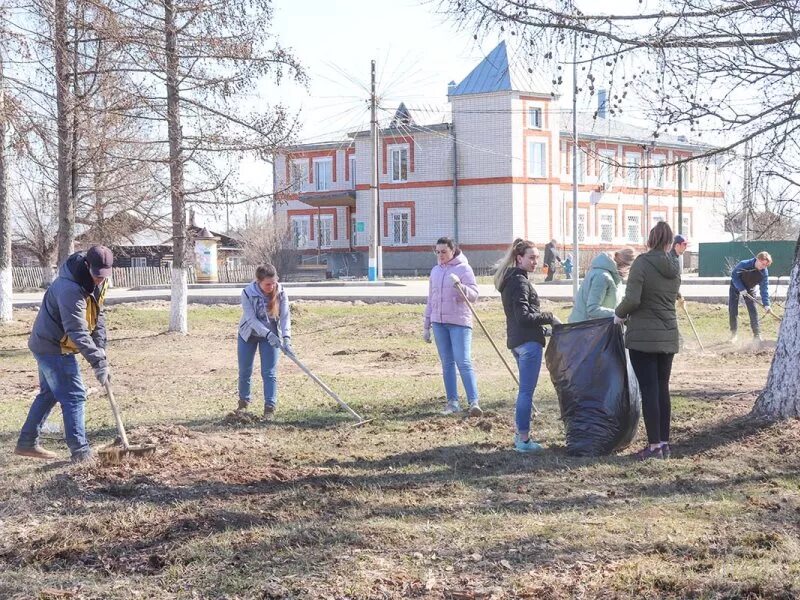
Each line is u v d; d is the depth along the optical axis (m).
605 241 55.62
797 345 8.15
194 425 9.41
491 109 49.34
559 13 8.79
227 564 4.93
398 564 4.88
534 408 9.68
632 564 4.75
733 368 13.76
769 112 8.80
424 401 10.81
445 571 4.77
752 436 7.88
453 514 5.80
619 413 7.74
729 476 6.70
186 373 14.66
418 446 8.15
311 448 8.13
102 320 7.74
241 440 8.35
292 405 10.75
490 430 8.88
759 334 16.45
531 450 7.89
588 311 8.55
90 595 4.62
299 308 24.41
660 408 7.54
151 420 9.84
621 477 6.78
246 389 10.17
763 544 5.05
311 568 4.84
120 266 53.75
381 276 41.09
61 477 6.82
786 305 8.31
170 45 18.22
